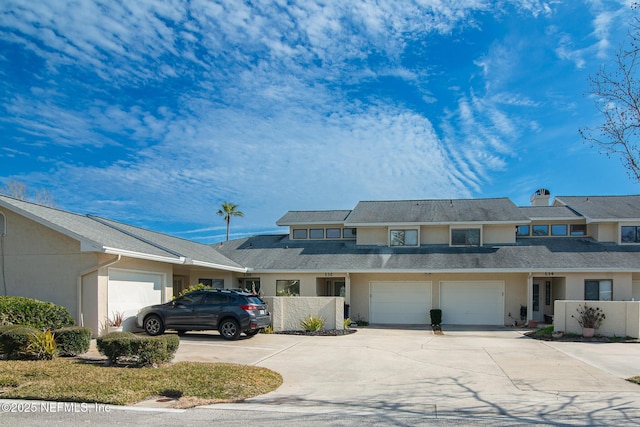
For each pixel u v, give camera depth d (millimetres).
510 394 8625
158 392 8211
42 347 10344
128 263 16312
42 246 14844
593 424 6703
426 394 8633
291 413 7250
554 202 30469
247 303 15484
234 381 8977
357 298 24844
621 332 17188
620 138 9531
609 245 24844
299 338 16609
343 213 30500
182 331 16938
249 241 29906
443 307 24125
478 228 25688
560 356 12938
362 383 9539
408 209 28266
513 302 23594
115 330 14883
